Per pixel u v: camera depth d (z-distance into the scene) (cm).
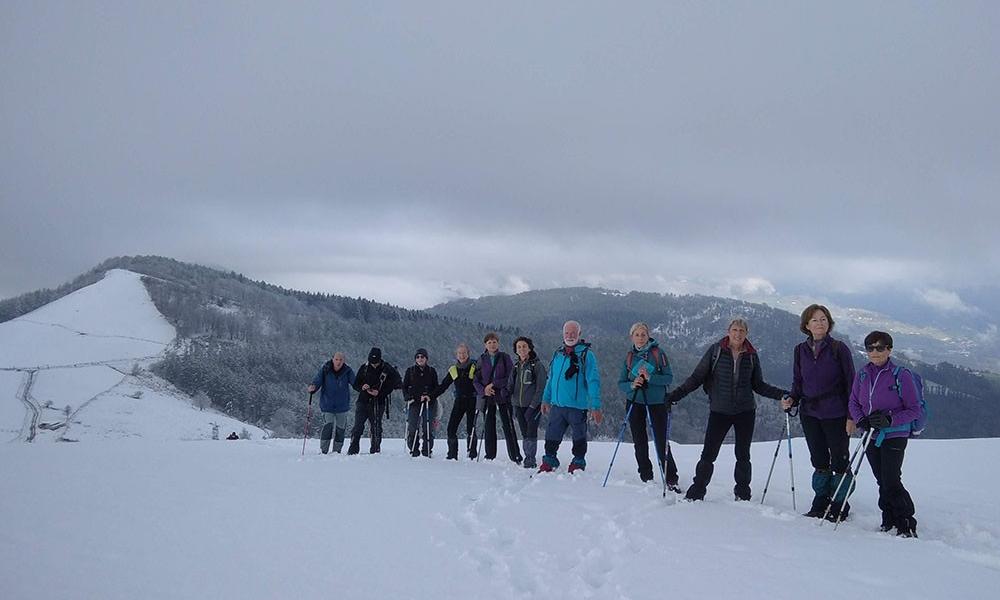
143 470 899
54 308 14388
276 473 912
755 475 1012
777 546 562
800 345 749
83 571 448
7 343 12169
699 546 559
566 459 1159
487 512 695
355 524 614
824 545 568
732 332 782
